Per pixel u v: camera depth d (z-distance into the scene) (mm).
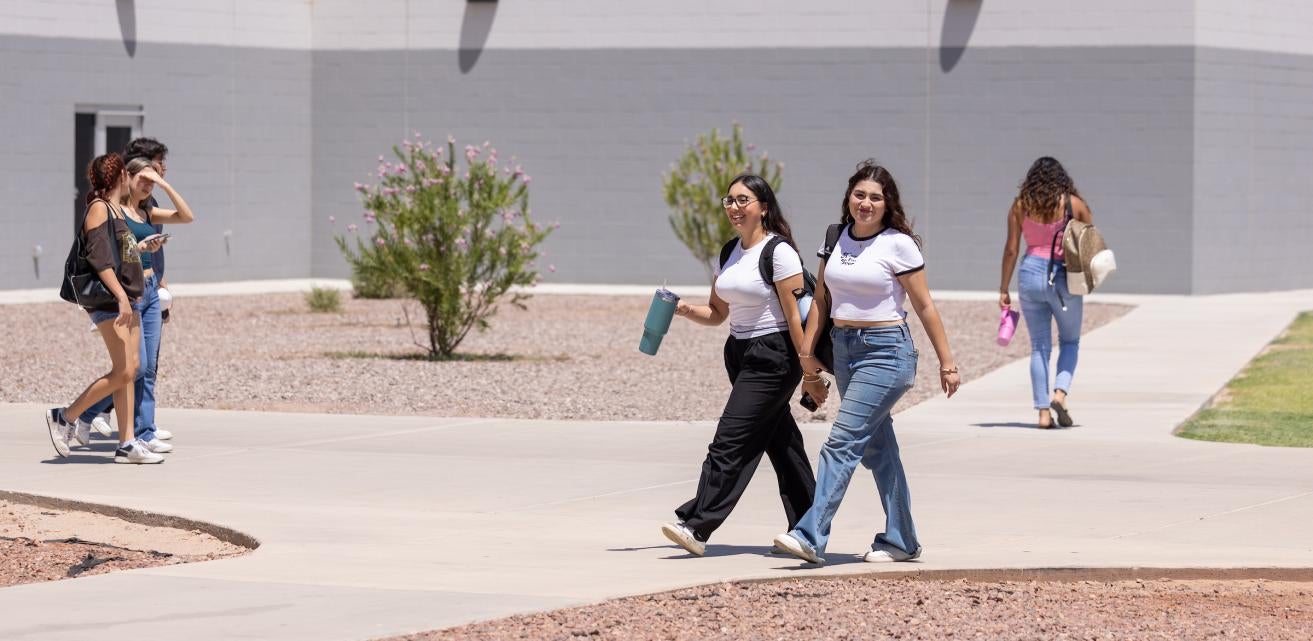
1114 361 40000
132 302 24297
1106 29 63125
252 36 68938
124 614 14898
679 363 41094
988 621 15375
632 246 68500
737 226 17750
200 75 67188
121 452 24547
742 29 66875
